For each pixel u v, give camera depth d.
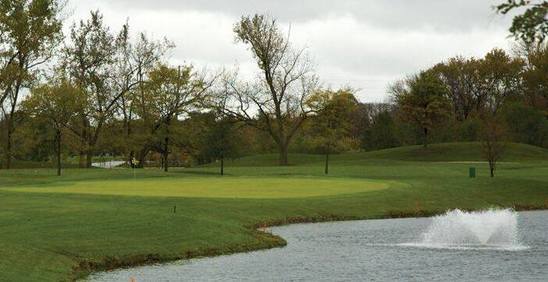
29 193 39.66
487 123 62.38
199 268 22.88
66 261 22.44
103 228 26.94
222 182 52.59
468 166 73.88
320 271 22.22
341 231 33.25
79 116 74.81
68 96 64.56
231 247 27.16
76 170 68.12
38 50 72.88
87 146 77.81
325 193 44.88
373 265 23.41
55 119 64.62
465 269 22.55
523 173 65.06
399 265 23.44
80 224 27.33
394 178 60.62
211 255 25.84
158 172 65.56
